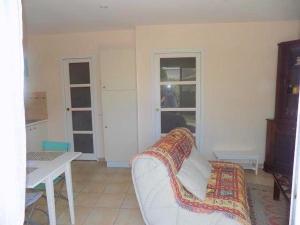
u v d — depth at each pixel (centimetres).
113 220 269
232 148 420
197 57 412
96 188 354
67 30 430
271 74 396
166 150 230
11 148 122
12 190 124
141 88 423
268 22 387
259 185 347
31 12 317
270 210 279
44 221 269
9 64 118
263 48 393
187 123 431
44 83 473
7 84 118
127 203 308
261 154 414
